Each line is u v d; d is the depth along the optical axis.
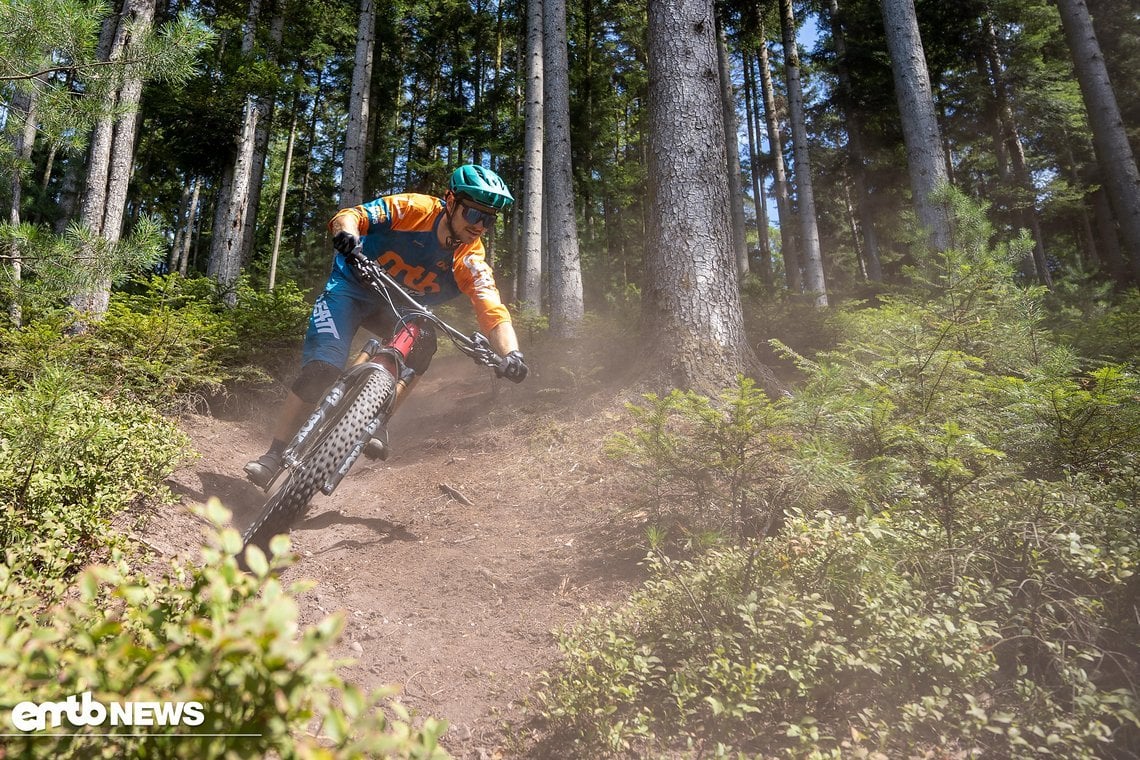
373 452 3.19
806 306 7.71
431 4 24.39
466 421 6.18
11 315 5.29
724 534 3.03
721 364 5.03
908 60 8.43
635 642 2.37
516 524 3.82
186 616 1.32
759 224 27.55
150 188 24.98
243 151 14.42
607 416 4.93
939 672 2.11
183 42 5.32
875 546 2.61
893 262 20.58
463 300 12.12
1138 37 18.78
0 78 4.93
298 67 18.77
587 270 22.16
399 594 3.07
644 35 22.88
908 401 3.47
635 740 2.01
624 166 22.97
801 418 2.90
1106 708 1.82
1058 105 18.66
